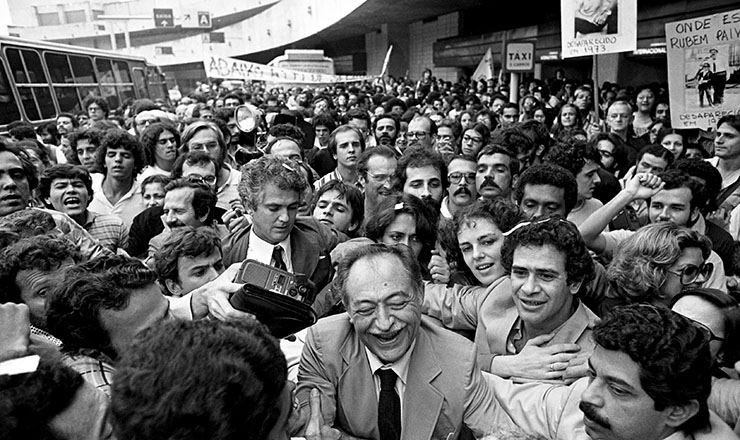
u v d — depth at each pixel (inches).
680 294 74.7
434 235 109.3
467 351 72.4
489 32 802.8
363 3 722.8
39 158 210.5
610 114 249.3
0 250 90.3
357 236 142.5
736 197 165.9
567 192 118.6
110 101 504.7
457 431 70.4
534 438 70.7
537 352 77.9
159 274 94.5
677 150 211.8
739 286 91.8
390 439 69.2
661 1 438.3
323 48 1732.3
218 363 37.4
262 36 1513.3
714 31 174.7
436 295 99.1
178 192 127.3
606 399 55.6
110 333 62.4
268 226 106.7
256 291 65.6
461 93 605.9
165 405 35.3
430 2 736.3
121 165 185.5
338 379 71.1
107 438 48.2
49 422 45.3
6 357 51.4
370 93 751.1
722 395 68.2
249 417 37.5
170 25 1524.4
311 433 64.4
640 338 52.7
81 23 2020.2
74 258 83.0
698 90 181.5
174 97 1099.9
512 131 194.4
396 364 69.7
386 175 152.3
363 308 66.4
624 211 145.5
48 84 392.8
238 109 253.0
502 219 93.9
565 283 76.1
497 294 89.2
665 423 54.5
